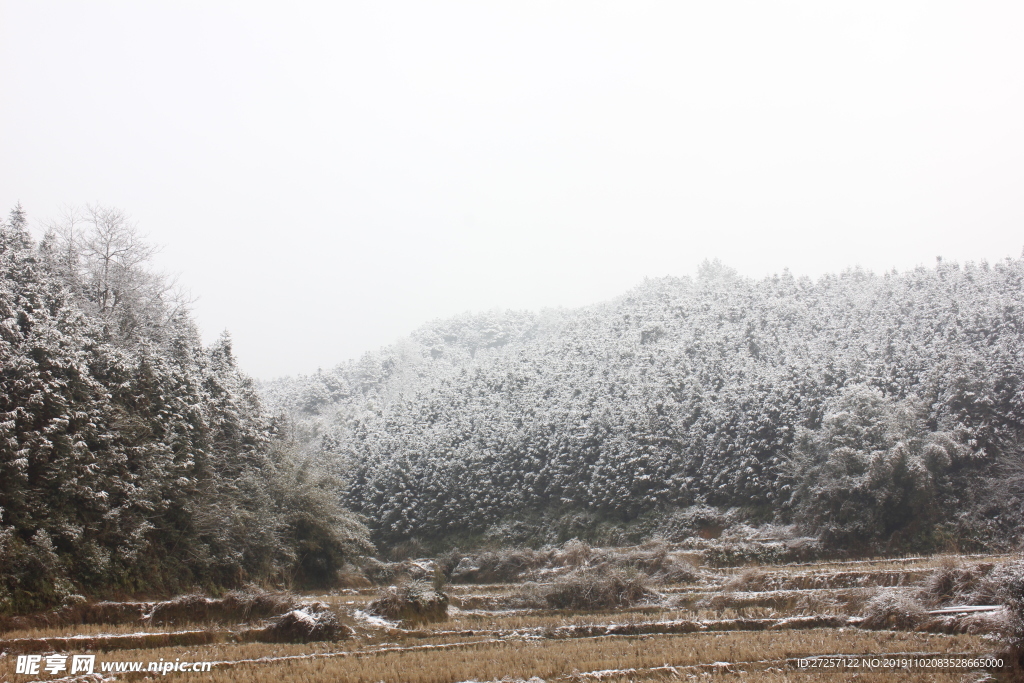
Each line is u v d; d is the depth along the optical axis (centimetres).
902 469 5103
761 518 6219
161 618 2930
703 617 3156
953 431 5275
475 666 2247
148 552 3756
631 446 7419
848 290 9250
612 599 3794
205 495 4278
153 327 5138
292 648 2584
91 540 3356
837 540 5175
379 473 8825
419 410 10250
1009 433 5259
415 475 8669
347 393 13750
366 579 5994
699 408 7400
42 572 2966
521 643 2741
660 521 6862
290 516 5359
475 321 18625
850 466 5409
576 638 2906
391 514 8438
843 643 2455
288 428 6769
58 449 3309
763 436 6581
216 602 3078
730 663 2284
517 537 7750
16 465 3038
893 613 2759
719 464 6794
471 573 6028
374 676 2106
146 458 3825
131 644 2516
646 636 2862
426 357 16262
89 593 3259
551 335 13662
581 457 7806
